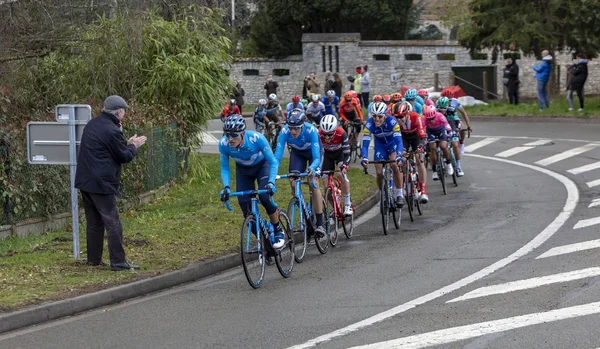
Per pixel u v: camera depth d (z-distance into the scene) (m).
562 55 68.06
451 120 30.62
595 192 25.86
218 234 20.95
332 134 19.88
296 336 12.52
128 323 13.83
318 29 74.69
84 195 17.44
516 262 16.92
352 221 21.84
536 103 56.28
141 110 29.81
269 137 42.12
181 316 14.15
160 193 28.78
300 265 18.36
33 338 13.13
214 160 39.34
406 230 22.08
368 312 13.69
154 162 28.56
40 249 19.47
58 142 17.97
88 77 29.44
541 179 29.70
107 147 17.19
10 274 16.72
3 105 24.47
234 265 18.72
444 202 26.48
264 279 17.08
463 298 14.23
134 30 28.66
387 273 16.78
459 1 77.00
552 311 12.93
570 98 49.16
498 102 59.91
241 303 14.91
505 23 55.38
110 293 15.38
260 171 16.80
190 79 32.09
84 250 19.38
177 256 18.47
